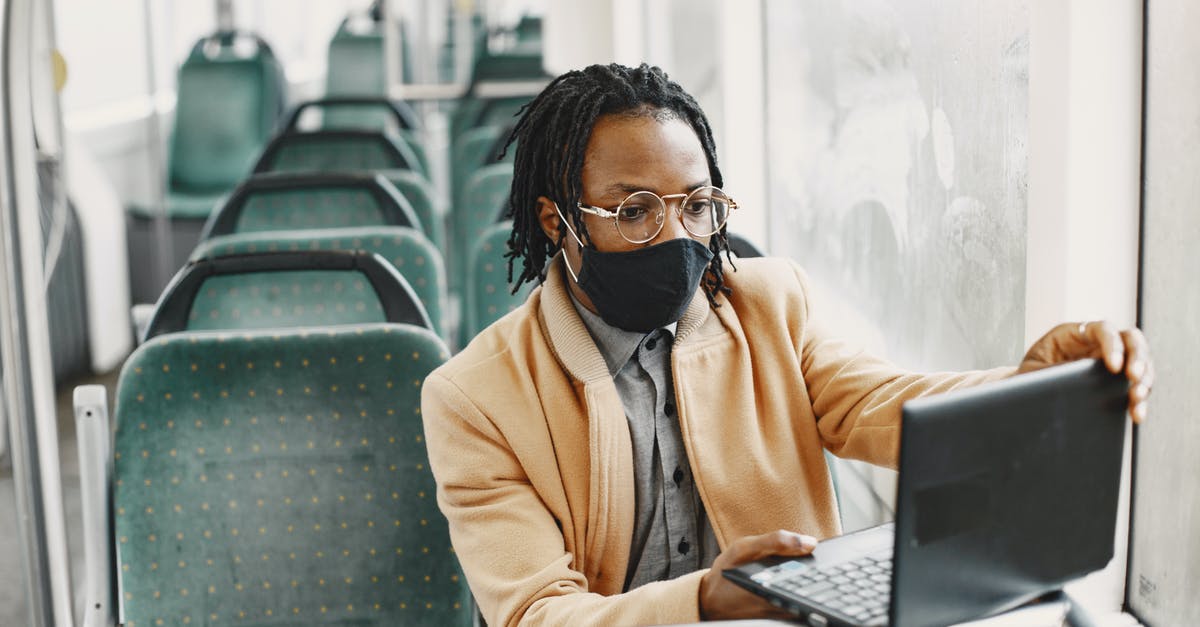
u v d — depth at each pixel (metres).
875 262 2.10
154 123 5.72
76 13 5.00
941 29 1.72
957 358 1.70
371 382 1.62
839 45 2.32
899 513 0.85
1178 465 1.32
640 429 1.32
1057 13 1.31
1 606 2.79
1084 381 0.95
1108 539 0.99
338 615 1.61
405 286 1.89
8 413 1.70
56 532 1.73
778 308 1.40
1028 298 1.39
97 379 4.72
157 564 1.59
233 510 1.60
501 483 1.28
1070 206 1.32
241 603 1.60
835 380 1.36
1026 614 0.96
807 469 1.36
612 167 1.21
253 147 6.32
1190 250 1.26
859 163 2.20
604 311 1.26
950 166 1.70
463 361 1.36
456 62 9.34
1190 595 1.30
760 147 3.13
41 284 1.69
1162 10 1.27
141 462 1.59
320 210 2.92
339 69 7.15
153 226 5.66
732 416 1.33
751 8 3.08
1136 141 1.32
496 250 2.58
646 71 1.27
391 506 1.61
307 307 2.32
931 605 0.88
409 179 3.17
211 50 6.98
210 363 1.61
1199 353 1.26
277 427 1.61
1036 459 0.92
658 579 1.33
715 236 1.32
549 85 1.34
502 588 1.20
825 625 0.94
